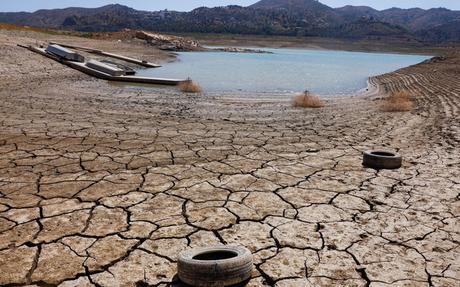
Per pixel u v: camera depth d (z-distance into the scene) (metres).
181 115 10.38
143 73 22.67
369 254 3.62
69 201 4.63
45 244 3.68
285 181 5.46
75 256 3.50
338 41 113.06
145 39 52.03
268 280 3.22
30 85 14.48
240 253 3.27
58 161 6.11
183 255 3.24
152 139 7.67
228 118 10.23
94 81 17.44
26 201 4.60
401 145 7.53
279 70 28.11
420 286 3.17
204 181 5.40
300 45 92.12
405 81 21.86
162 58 35.06
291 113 11.33
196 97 13.91
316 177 5.64
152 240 3.80
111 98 12.78
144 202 4.66
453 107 11.83
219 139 7.86
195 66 28.83
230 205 4.62
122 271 3.31
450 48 102.94
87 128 8.32
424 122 9.87
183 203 4.66
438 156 6.70
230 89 16.69
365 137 8.26
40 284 3.12
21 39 29.05
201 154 6.73
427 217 4.38
